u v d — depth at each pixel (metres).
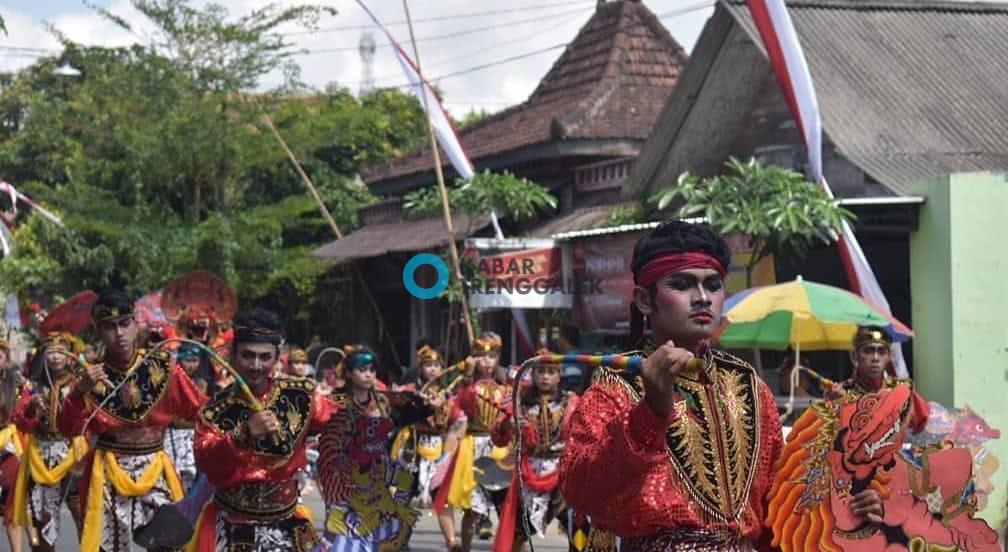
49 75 36.66
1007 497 11.75
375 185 26.64
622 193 18.88
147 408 8.76
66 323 10.91
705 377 3.98
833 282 16.12
